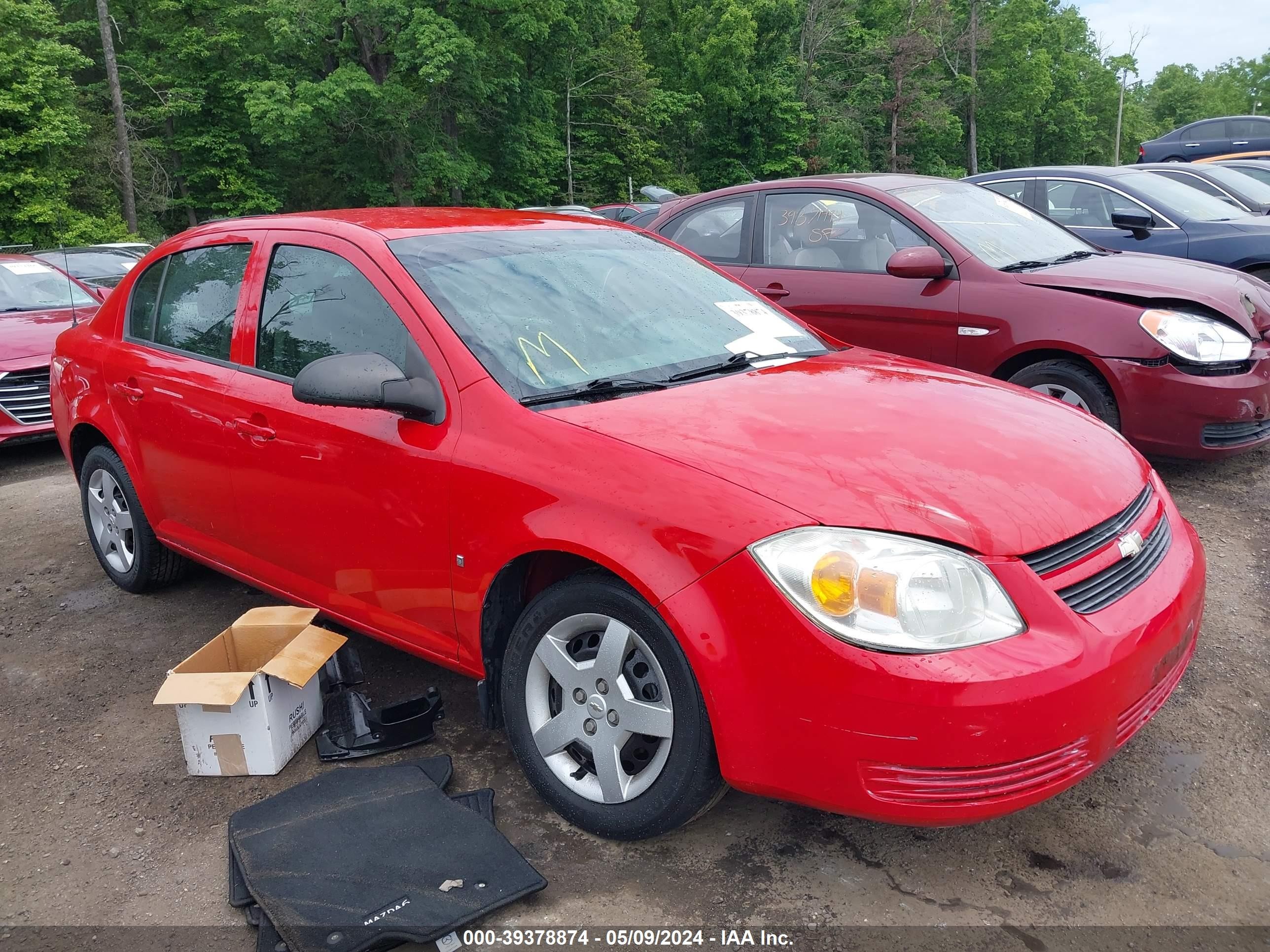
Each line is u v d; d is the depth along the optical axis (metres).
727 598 2.13
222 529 3.60
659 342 3.10
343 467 2.96
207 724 2.91
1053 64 76.19
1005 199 6.30
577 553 2.36
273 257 3.43
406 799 2.65
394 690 3.44
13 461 7.42
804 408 2.67
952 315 5.32
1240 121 20.16
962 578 2.07
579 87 44.78
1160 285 5.00
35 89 27.28
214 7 37.09
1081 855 2.45
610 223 3.88
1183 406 4.75
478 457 2.60
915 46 58.78
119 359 4.01
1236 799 2.66
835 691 2.03
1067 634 2.10
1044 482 2.36
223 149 37.19
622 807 2.42
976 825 2.58
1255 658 3.45
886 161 59.94
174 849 2.61
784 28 51.59
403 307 2.91
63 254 9.42
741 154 52.66
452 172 36.41
